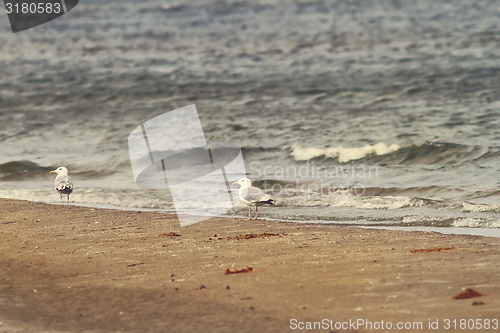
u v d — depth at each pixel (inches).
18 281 754.8
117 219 1172.5
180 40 4648.1
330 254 852.6
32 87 3275.1
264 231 1049.5
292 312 613.0
